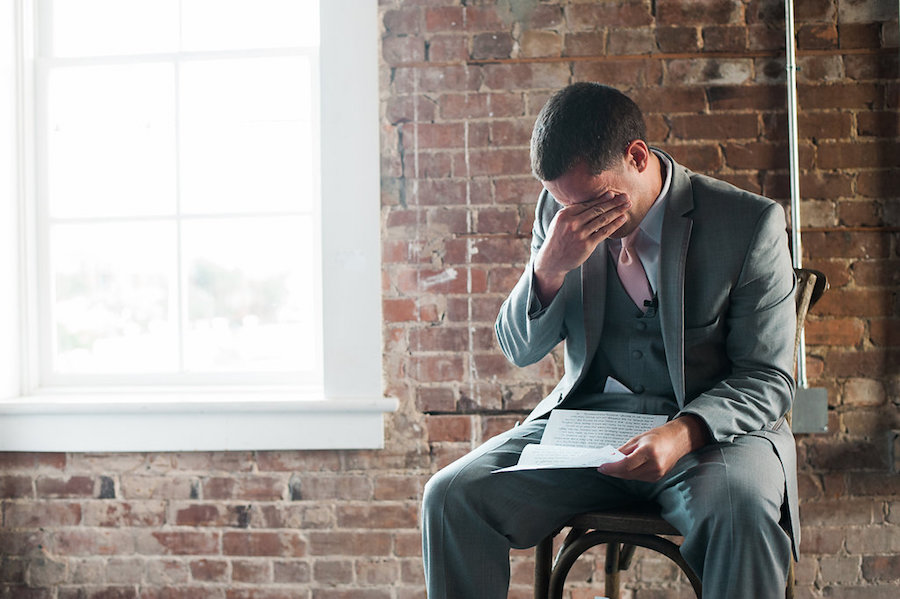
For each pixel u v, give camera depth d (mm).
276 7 2633
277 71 2617
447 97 2455
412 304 2465
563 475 1673
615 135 1562
